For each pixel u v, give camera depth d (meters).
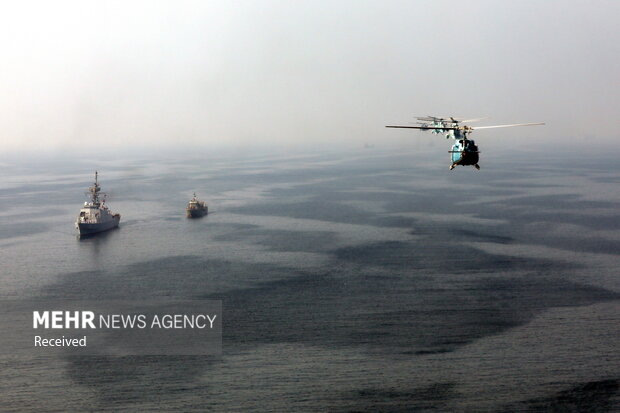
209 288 102.06
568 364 71.56
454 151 48.53
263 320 86.75
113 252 129.12
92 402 64.44
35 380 69.50
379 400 64.19
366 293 98.19
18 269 115.56
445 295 96.75
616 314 87.50
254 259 121.50
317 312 89.38
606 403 63.47
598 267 113.50
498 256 122.31
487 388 66.38
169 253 127.69
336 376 69.25
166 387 67.56
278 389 66.62
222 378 69.25
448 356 74.00
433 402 63.66
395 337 79.81
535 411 62.12
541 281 104.31
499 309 90.06
